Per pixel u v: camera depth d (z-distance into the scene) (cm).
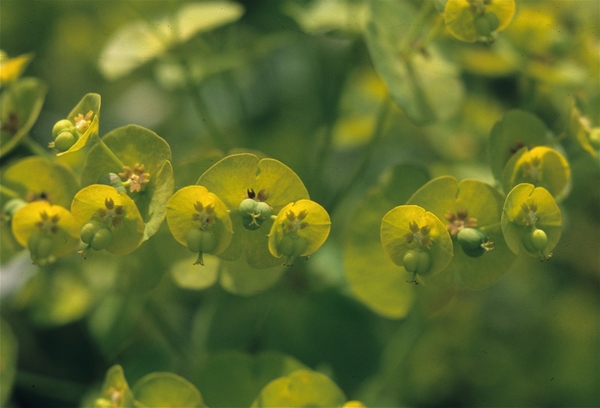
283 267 32
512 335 40
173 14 36
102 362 38
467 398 39
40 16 43
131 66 36
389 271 32
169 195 29
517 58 36
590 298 39
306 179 39
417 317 35
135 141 30
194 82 38
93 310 37
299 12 37
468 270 30
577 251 39
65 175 32
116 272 33
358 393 36
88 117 30
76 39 43
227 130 39
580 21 37
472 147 39
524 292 40
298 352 36
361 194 39
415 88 33
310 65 41
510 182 30
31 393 38
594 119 32
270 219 30
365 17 34
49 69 43
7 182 31
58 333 39
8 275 39
